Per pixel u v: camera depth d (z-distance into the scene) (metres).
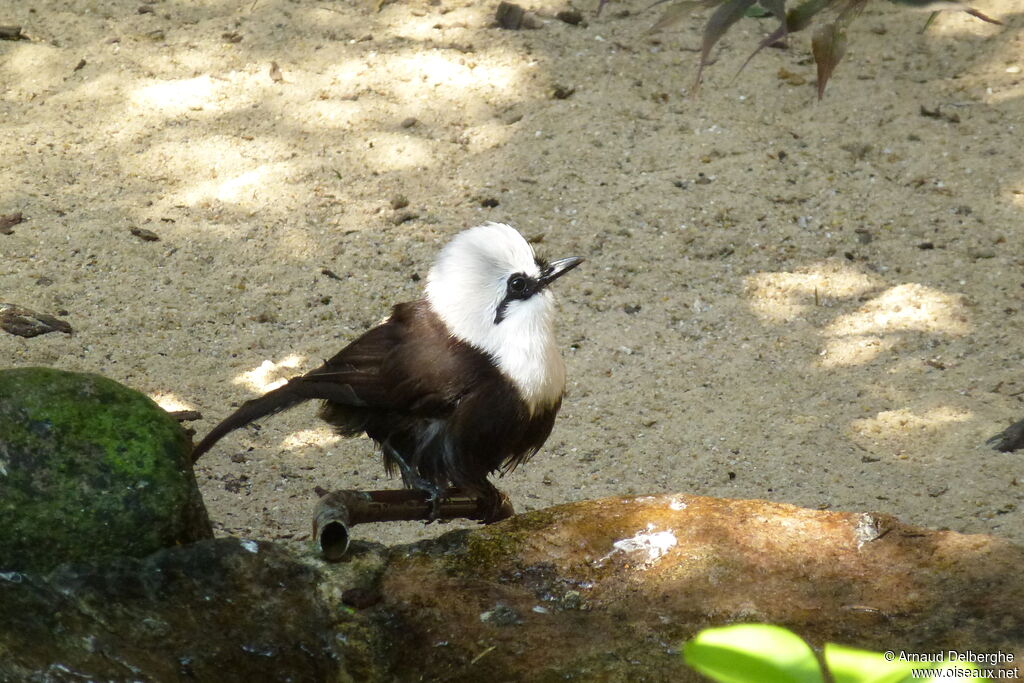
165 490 7.04
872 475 10.70
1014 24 17.77
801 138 15.87
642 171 15.29
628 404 11.84
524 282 8.34
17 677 6.05
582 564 6.89
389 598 6.80
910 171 15.23
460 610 6.71
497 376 8.28
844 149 15.67
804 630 6.29
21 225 13.93
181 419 11.23
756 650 2.61
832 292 13.35
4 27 17.16
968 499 10.30
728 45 17.67
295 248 13.89
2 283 12.95
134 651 6.38
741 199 14.77
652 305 13.20
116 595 6.70
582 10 18.47
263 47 17.44
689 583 6.70
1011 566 6.52
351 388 8.52
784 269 13.71
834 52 5.25
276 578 6.88
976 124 15.96
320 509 7.09
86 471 7.05
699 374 12.23
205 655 6.41
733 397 11.90
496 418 8.31
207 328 12.65
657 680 6.14
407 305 8.81
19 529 6.86
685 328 12.88
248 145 15.55
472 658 6.45
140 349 12.27
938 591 6.43
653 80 16.92
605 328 12.87
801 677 2.59
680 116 16.25
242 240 13.98
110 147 15.41
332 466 10.98
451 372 8.27
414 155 15.51
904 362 12.28
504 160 15.47
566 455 11.17
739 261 13.83
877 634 6.21
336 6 18.55
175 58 17.06
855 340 12.63
